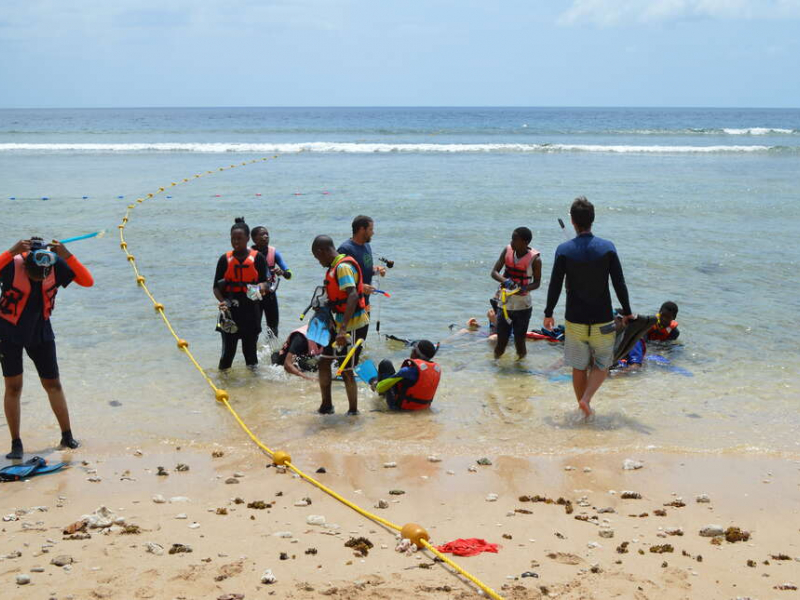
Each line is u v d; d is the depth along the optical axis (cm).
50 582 397
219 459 611
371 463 603
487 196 2217
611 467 597
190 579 402
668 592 397
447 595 389
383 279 1285
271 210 1956
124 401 756
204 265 1380
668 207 2056
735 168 3219
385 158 3675
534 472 585
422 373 736
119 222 1800
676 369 873
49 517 493
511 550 446
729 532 473
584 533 474
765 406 749
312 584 398
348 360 723
